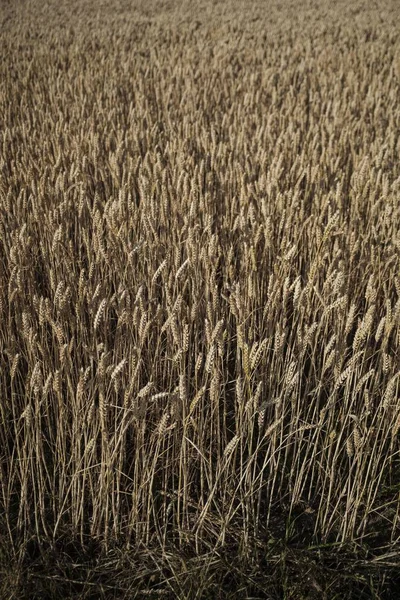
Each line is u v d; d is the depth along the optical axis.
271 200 4.80
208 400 3.65
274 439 3.07
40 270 4.61
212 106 8.91
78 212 4.84
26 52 13.46
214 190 5.47
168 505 3.31
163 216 4.48
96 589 2.94
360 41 13.98
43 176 4.83
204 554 3.06
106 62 12.06
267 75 10.15
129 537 3.06
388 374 3.47
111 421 3.50
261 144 6.64
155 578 3.03
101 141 6.82
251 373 3.26
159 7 21.56
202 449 3.07
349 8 19.95
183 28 16.64
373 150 6.19
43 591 2.93
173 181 5.02
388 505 3.39
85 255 4.77
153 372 3.41
